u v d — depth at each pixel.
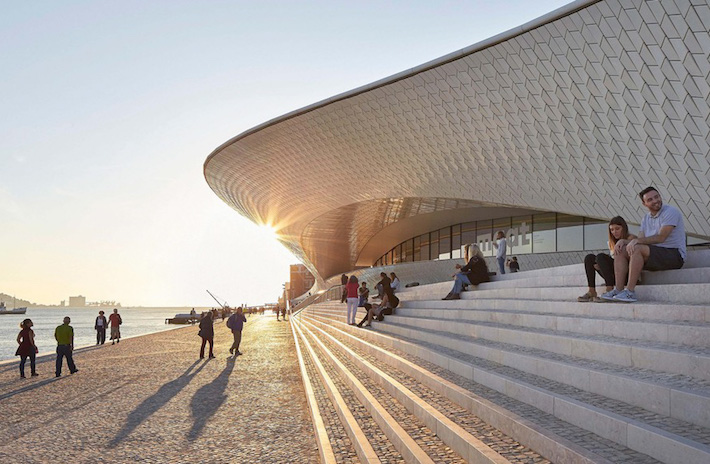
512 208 29.72
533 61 18.17
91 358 16.78
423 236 39.69
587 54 16.59
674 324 4.59
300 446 6.08
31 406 8.73
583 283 7.75
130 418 7.67
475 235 33.72
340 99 26.12
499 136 21.17
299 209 40.56
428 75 21.81
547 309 7.19
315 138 30.14
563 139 19.06
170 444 6.23
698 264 6.34
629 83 16.06
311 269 75.12
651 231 6.23
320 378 9.73
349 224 40.97
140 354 17.88
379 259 50.78
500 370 5.41
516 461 3.36
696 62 14.27
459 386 5.33
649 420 3.28
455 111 22.09
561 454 3.21
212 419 7.54
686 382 3.61
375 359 8.95
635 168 17.48
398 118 24.72
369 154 28.00
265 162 36.22
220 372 12.69
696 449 2.67
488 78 19.92
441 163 24.67
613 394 3.94
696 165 15.70
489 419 4.34
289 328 35.03
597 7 15.51
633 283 5.88
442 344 7.90
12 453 5.93
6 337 51.31
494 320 8.01
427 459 3.91
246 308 106.94
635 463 2.90
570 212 21.11
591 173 19.00
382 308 13.40
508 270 29.09
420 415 5.12
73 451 5.98
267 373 12.41
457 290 11.14
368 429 5.35
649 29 14.79
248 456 5.71
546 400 4.15
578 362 4.75
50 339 46.69
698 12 13.64
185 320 78.62
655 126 16.16
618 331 5.22
